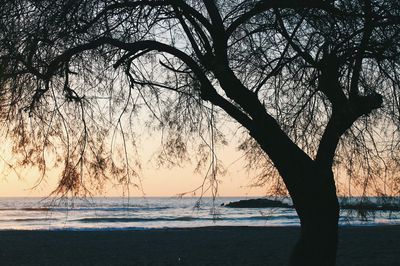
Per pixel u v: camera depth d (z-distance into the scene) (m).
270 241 24.84
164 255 18.98
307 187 6.18
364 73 6.89
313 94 6.73
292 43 6.55
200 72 6.41
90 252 19.95
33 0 6.01
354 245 21.81
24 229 35.53
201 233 30.77
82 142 6.50
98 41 6.21
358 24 6.29
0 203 109.88
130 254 19.34
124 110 6.96
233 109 6.42
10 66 5.93
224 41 6.48
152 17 6.75
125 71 6.93
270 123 6.33
